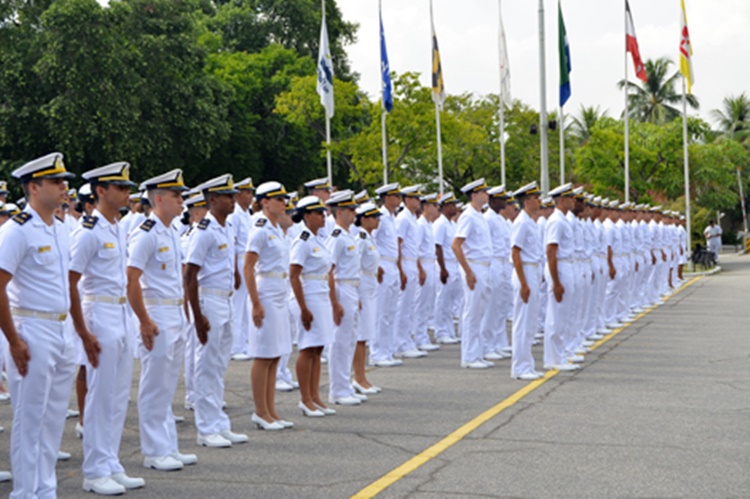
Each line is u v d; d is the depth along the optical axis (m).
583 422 11.14
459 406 12.38
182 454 9.75
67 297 8.21
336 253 12.62
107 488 8.48
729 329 21.66
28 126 46.69
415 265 18.09
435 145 44.94
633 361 16.56
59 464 9.84
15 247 7.83
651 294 29.45
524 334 14.76
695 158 57.16
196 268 10.27
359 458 9.57
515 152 65.31
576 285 16.33
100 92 45.53
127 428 11.56
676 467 8.95
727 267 54.62
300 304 11.79
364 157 44.16
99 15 44.84
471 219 16.11
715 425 10.88
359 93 54.62
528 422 11.19
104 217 8.89
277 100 47.34
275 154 62.81
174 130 50.28
